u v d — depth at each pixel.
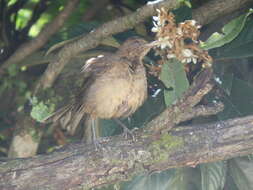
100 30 11.98
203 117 12.22
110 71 10.90
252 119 10.09
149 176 11.48
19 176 9.87
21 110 13.70
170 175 11.56
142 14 11.61
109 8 16.09
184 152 10.01
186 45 9.91
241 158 11.41
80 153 10.01
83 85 11.34
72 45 12.28
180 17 11.26
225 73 11.67
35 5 16.06
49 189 9.88
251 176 11.34
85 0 16.17
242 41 11.31
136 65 11.05
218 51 11.34
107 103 10.93
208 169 11.19
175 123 10.03
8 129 14.19
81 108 11.55
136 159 9.95
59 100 12.93
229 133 10.04
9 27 15.09
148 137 10.05
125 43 11.26
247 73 12.80
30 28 15.62
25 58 13.86
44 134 13.79
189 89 9.81
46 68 13.69
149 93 12.06
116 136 10.27
